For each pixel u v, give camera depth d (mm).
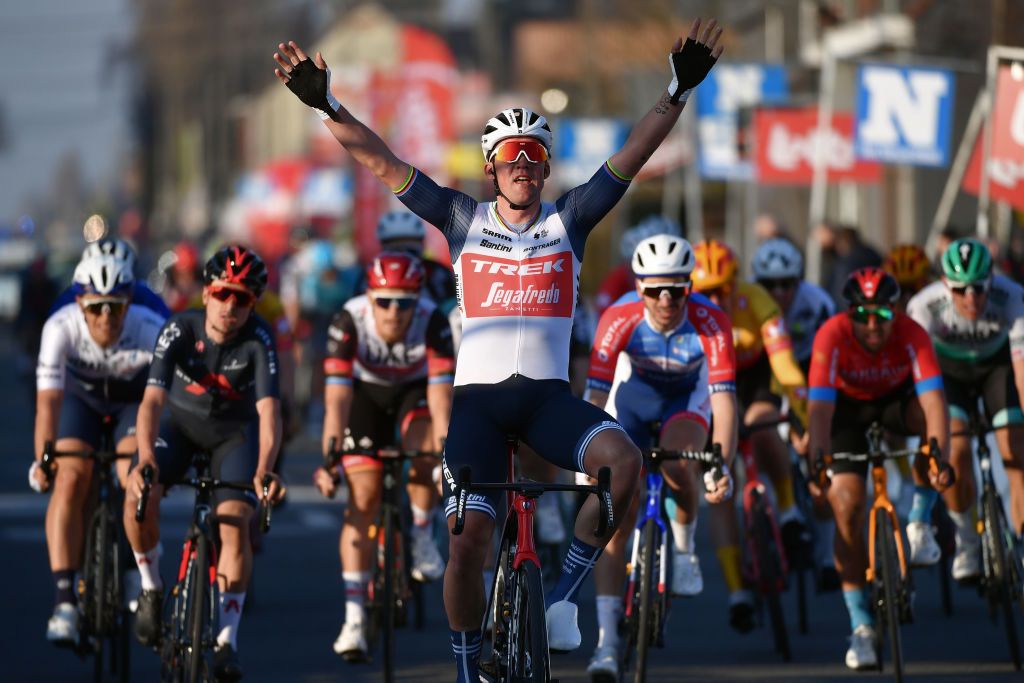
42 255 69438
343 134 18047
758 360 27891
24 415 71375
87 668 24641
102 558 23031
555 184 92812
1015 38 49656
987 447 24719
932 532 24547
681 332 23094
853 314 23344
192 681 19875
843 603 30938
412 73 115875
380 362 25797
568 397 17969
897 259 30859
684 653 25391
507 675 17219
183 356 21844
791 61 88000
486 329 18094
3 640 26641
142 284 25344
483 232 18172
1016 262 42031
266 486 21000
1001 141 38188
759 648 25844
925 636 26594
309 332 67750
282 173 154875
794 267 30031
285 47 17953
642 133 18078
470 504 17531
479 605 17781
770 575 24875
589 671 22328
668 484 23062
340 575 33406
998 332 25938
